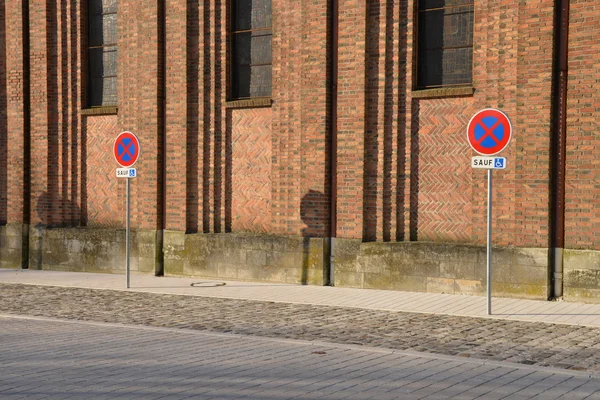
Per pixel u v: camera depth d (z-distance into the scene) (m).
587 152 12.38
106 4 18.12
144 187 16.95
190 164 16.52
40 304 12.70
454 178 13.86
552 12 12.55
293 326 10.43
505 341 9.30
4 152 19.33
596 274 12.27
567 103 12.55
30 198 18.88
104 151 18.00
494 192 13.21
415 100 14.22
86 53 18.33
